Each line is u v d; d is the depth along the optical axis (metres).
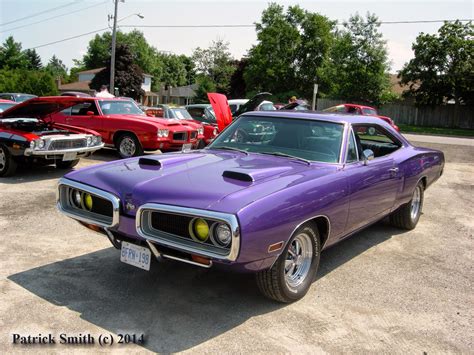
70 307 3.32
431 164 5.97
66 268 4.05
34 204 6.21
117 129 10.52
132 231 3.24
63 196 3.72
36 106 7.78
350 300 3.71
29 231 5.04
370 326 3.30
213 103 8.30
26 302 3.37
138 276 3.93
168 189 3.18
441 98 37.25
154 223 3.15
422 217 6.72
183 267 4.16
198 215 2.87
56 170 8.92
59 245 4.64
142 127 10.23
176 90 77.88
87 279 3.82
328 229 3.73
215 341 2.96
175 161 3.90
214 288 3.76
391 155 5.08
